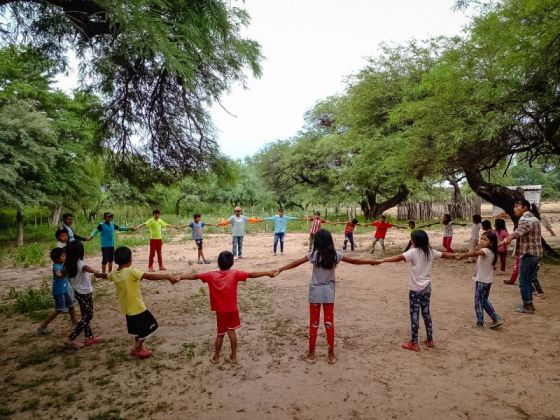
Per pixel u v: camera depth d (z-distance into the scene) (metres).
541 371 4.21
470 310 6.61
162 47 4.10
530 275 6.32
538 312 6.38
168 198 40.56
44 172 17.00
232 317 4.51
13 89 16.61
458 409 3.48
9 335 5.73
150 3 4.34
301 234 22.62
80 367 4.53
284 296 7.79
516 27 8.24
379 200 40.75
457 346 4.98
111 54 6.30
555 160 14.62
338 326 5.86
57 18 5.22
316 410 3.49
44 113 16.62
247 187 41.44
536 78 8.95
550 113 9.57
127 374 4.31
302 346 5.07
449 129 10.02
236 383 4.05
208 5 5.18
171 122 7.83
